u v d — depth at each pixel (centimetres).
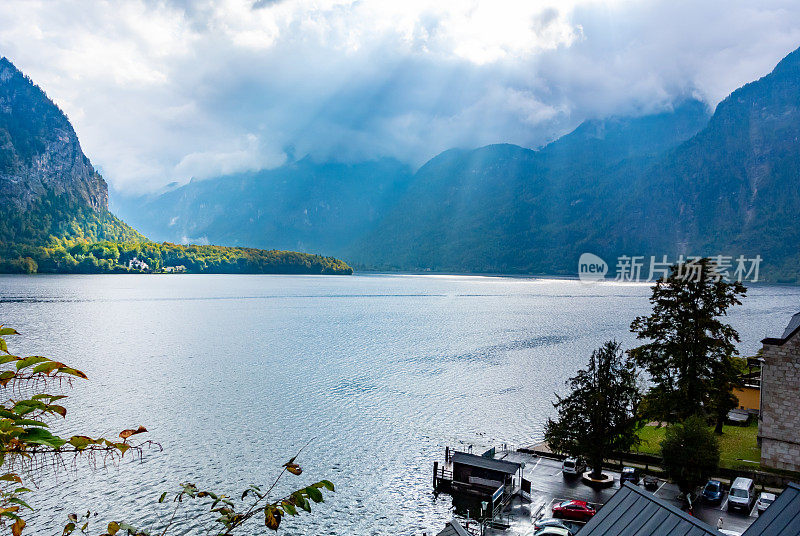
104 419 7262
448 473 5591
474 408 8350
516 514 4741
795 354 4838
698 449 4784
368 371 10975
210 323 18362
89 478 5353
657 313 5828
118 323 17425
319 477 5653
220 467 5788
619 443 5488
